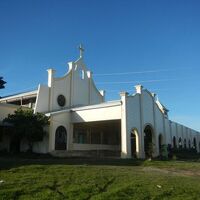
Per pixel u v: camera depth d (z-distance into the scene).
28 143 29.34
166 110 43.22
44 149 29.00
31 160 19.47
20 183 10.90
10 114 29.25
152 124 33.19
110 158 25.98
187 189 11.90
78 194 9.96
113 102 29.39
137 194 10.52
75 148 32.50
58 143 30.06
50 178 12.16
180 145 49.16
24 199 9.16
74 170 14.48
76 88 37.97
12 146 30.14
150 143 31.69
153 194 10.69
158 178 13.85
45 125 29.12
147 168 19.22
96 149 35.78
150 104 33.50
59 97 35.22
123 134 28.02
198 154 45.59
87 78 40.19
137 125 30.17
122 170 16.11
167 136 41.12
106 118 29.53
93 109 30.59
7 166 14.75
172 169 19.84
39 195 9.59
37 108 32.03
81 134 34.56
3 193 9.44
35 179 11.79
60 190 10.38
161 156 31.84
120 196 10.10
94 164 19.31
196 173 18.44
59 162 18.91
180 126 50.34
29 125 27.23
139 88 31.67
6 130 29.33
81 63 39.44
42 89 33.09
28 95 34.25
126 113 28.39
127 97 28.97
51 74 34.47
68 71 37.22
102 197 9.74
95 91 41.34
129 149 28.02
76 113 31.88
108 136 39.19
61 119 30.75
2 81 25.45
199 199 10.71
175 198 10.48
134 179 13.01
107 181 12.23
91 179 12.42
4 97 39.03
